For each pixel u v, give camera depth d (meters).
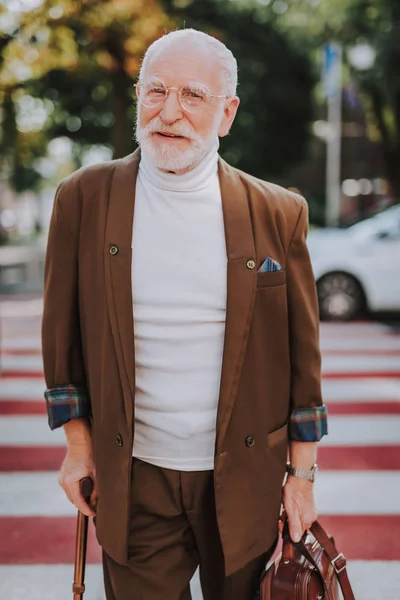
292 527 2.19
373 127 23.47
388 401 6.99
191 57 2.04
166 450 2.12
